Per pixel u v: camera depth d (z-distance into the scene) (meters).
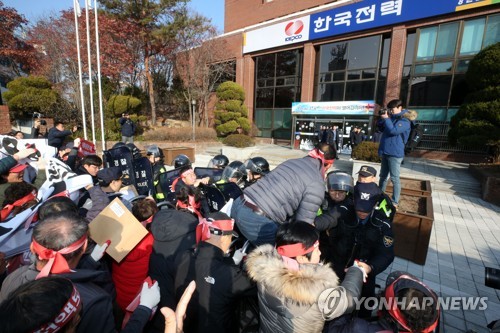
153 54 19.12
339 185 2.25
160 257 1.84
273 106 18.84
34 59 16.48
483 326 2.54
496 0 10.19
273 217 2.11
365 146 8.94
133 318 1.26
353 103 13.77
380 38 13.73
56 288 0.93
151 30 17.00
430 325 1.15
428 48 12.20
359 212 2.00
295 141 15.98
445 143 11.82
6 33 15.16
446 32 11.70
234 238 2.48
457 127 9.37
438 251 4.11
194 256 1.66
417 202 4.99
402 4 12.29
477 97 8.98
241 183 3.44
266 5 18.27
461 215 5.81
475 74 9.03
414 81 12.67
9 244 1.80
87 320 1.14
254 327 1.71
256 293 1.51
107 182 2.95
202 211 3.08
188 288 1.26
